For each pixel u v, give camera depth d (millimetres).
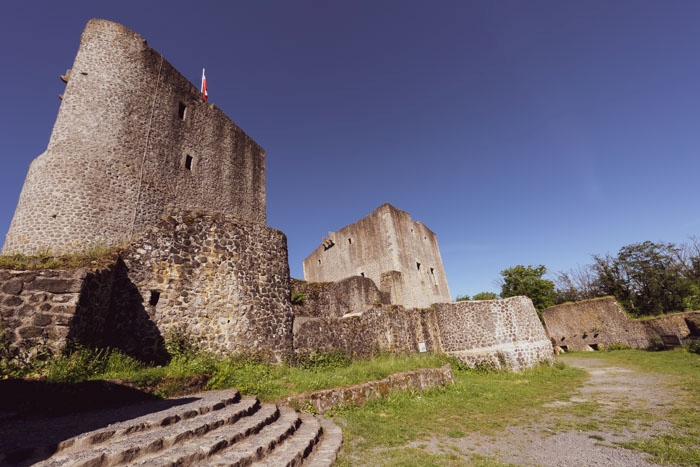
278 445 4219
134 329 7113
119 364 5980
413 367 9680
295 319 10617
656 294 28828
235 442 3945
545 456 4668
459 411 7441
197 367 6602
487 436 5688
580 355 21562
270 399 6078
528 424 6391
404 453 4609
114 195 12391
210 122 18172
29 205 10953
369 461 4285
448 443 5266
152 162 14203
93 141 12320
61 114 12188
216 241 9031
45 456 2920
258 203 20328
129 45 14430
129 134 13516
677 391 8250
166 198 14422
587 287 37500
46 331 5137
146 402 5094
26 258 6570
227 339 8227
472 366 13727
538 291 34469
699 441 4816
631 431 5570
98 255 7188
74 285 5555
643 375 11219
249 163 20391
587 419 6531
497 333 13992
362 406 6984
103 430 3434
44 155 11641
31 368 4824
